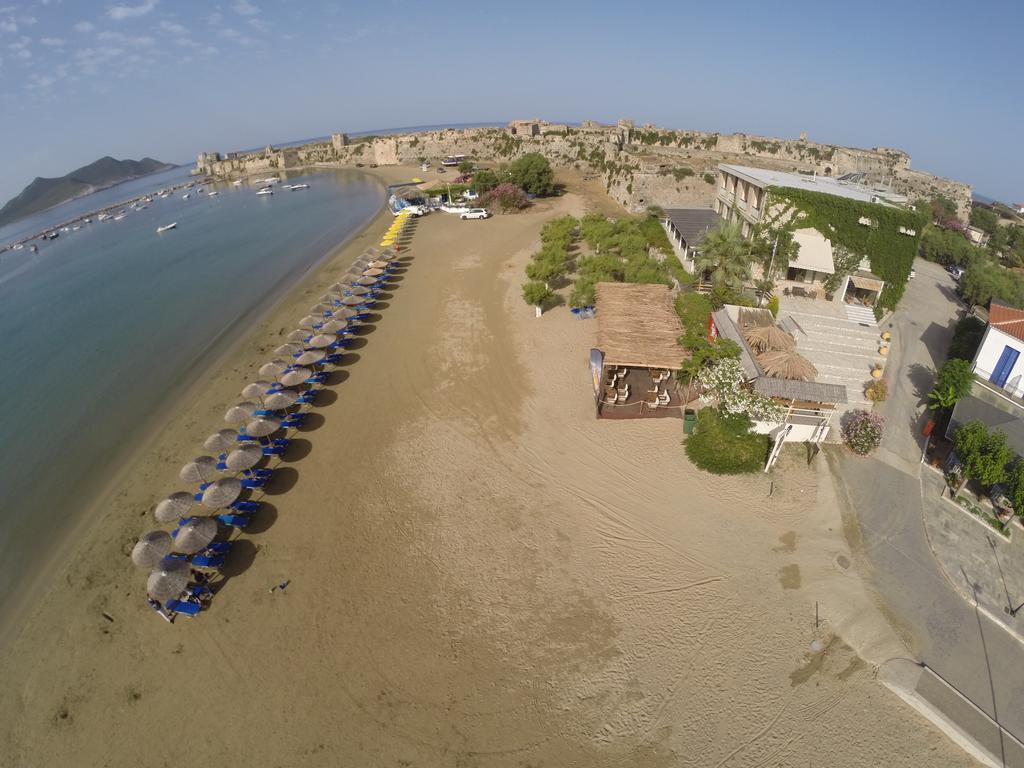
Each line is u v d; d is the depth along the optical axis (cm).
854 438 2556
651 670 1694
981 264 4397
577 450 2656
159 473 2691
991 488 2277
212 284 5506
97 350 4144
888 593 1916
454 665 1733
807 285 4031
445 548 2159
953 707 1558
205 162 18088
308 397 3130
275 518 2330
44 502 2567
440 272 5106
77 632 1909
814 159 9350
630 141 10694
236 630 1875
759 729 1533
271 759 1515
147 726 1611
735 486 2405
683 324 3147
